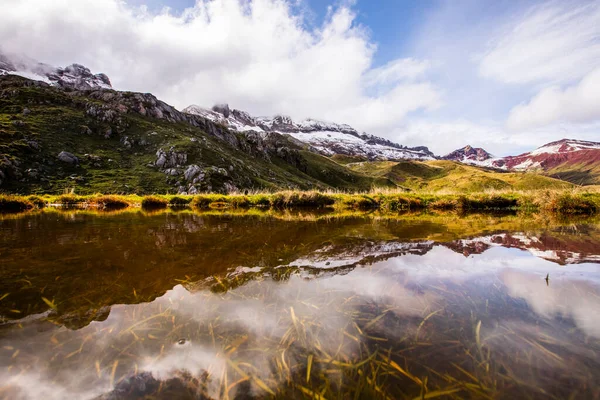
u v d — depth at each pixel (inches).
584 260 128.0
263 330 66.3
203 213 451.5
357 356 56.8
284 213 458.0
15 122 1925.4
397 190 749.9
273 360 55.9
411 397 46.4
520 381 49.7
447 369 52.9
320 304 79.9
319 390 48.0
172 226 257.4
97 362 54.6
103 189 1663.4
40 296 84.8
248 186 2596.0
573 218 355.6
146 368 53.1
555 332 65.2
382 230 232.5
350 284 96.2
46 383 49.0
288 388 48.6
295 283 97.2
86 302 80.9
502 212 479.2
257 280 100.2
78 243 167.9
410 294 87.4
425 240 181.2
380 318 71.8
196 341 61.7
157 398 46.2
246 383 49.8
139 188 1801.2
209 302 81.2
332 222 303.0
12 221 296.4
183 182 2022.6
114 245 162.2
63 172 1727.4
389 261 126.6
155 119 3294.8
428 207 599.2
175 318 71.5
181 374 51.8
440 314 74.0
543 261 127.1
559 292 89.3
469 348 59.0
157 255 136.9
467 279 101.7
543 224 281.7
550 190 551.5
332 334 64.6
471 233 213.2
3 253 140.0
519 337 62.9
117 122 2544.3
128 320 70.4
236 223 288.8
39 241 173.8
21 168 1562.5
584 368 52.8
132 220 315.9
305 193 709.3
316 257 134.0
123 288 91.7
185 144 2529.5
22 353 56.8
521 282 98.0
